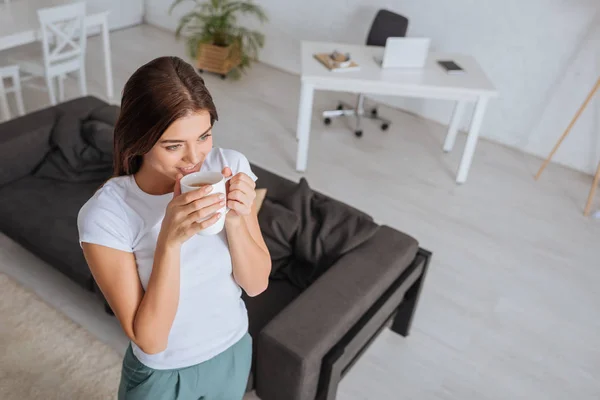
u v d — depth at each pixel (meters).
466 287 3.29
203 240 1.24
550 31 4.30
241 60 5.48
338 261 2.49
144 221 1.18
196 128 1.08
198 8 5.98
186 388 1.35
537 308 3.20
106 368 2.58
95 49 5.76
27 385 2.47
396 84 3.82
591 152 4.46
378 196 4.00
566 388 2.76
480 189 4.21
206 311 1.29
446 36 4.77
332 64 3.91
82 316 2.82
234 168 1.31
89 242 1.14
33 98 4.80
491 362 2.85
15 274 3.00
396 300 2.60
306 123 3.98
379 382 2.68
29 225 2.82
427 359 2.83
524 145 4.76
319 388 2.23
